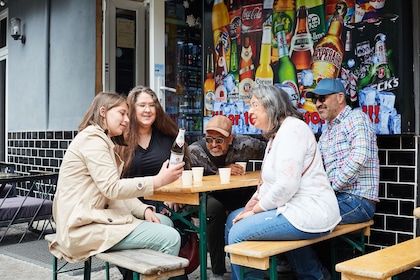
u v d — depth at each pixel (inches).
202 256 131.6
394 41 154.9
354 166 134.4
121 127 117.0
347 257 156.8
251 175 157.4
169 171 110.3
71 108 253.8
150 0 203.9
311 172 117.7
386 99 157.1
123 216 112.2
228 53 204.8
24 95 296.2
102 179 107.4
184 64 219.1
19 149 301.3
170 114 213.2
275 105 121.2
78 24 247.4
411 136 152.1
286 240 116.2
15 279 157.5
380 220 158.4
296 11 181.9
